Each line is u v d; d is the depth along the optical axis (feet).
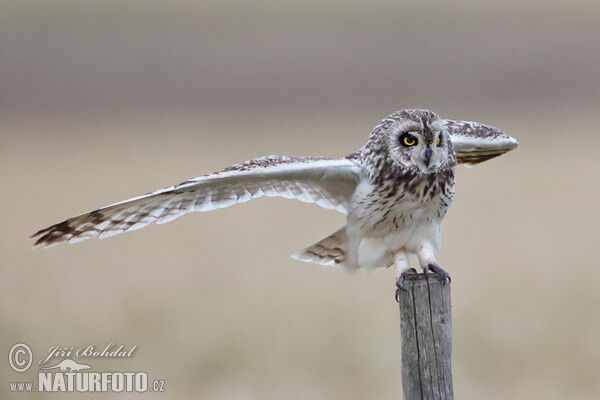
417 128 24.64
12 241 58.90
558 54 162.30
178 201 24.75
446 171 25.11
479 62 161.17
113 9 220.23
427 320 21.43
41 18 205.98
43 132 121.49
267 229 63.16
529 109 129.18
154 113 143.33
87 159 92.12
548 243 56.08
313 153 88.63
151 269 51.96
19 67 169.37
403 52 172.65
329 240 26.48
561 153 91.71
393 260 25.95
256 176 24.30
